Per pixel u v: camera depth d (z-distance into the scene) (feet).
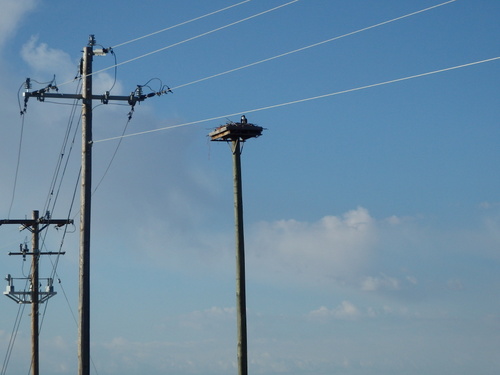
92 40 110.83
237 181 92.53
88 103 109.70
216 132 92.68
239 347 90.68
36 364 152.46
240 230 92.12
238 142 92.63
